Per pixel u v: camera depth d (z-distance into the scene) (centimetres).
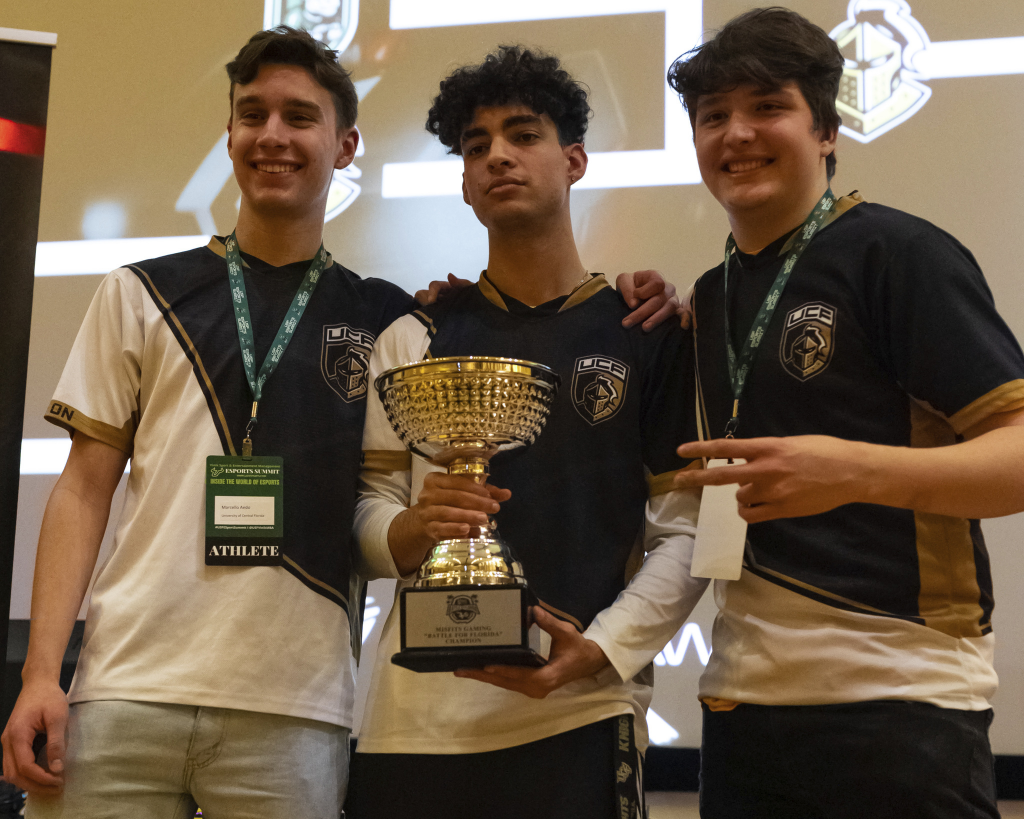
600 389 163
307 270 179
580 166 179
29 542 293
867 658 135
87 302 308
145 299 171
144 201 312
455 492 139
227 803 147
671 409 167
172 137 314
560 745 145
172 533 156
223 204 309
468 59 305
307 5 316
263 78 176
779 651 141
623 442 162
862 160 280
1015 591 255
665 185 290
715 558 146
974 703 135
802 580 141
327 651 157
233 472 158
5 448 164
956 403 134
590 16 301
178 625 151
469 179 171
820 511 121
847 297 147
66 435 298
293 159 174
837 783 135
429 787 145
